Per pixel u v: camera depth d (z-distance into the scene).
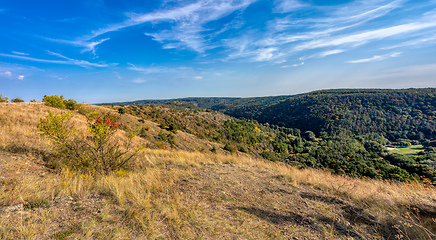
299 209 3.13
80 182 3.42
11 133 6.77
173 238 2.03
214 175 5.02
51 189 3.04
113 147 5.23
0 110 11.77
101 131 4.79
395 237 2.37
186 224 2.33
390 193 4.20
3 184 3.11
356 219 2.86
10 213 2.22
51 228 2.01
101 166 4.59
